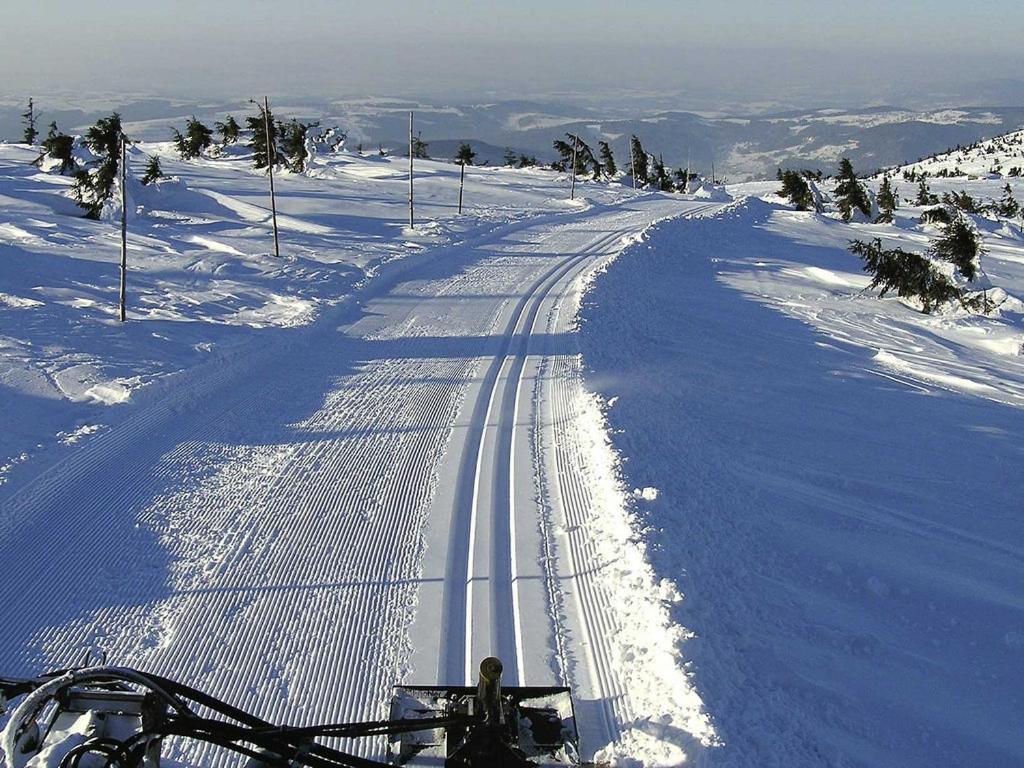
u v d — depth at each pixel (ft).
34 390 35.24
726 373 47.98
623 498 26.40
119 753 9.43
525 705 14.64
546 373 42.09
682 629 19.13
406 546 24.23
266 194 114.01
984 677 20.99
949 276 73.15
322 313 52.75
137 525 25.11
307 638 19.75
